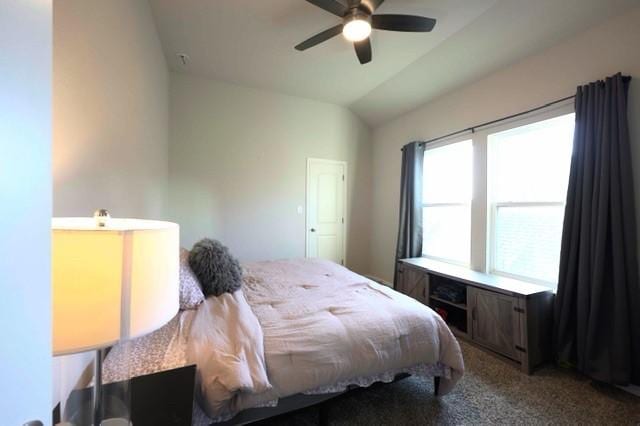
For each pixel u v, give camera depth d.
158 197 3.00
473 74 3.10
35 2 0.42
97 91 1.26
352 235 4.84
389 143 4.54
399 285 3.68
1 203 0.35
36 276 0.43
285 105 4.30
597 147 2.06
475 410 1.75
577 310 2.13
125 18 1.72
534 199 2.68
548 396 1.89
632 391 1.91
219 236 3.96
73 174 1.03
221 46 3.04
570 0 2.10
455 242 3.53
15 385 0.38
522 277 2.74
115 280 0.62
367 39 2.34
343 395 1.61
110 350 1.23
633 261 1.91
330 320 1.60
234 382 1.10
